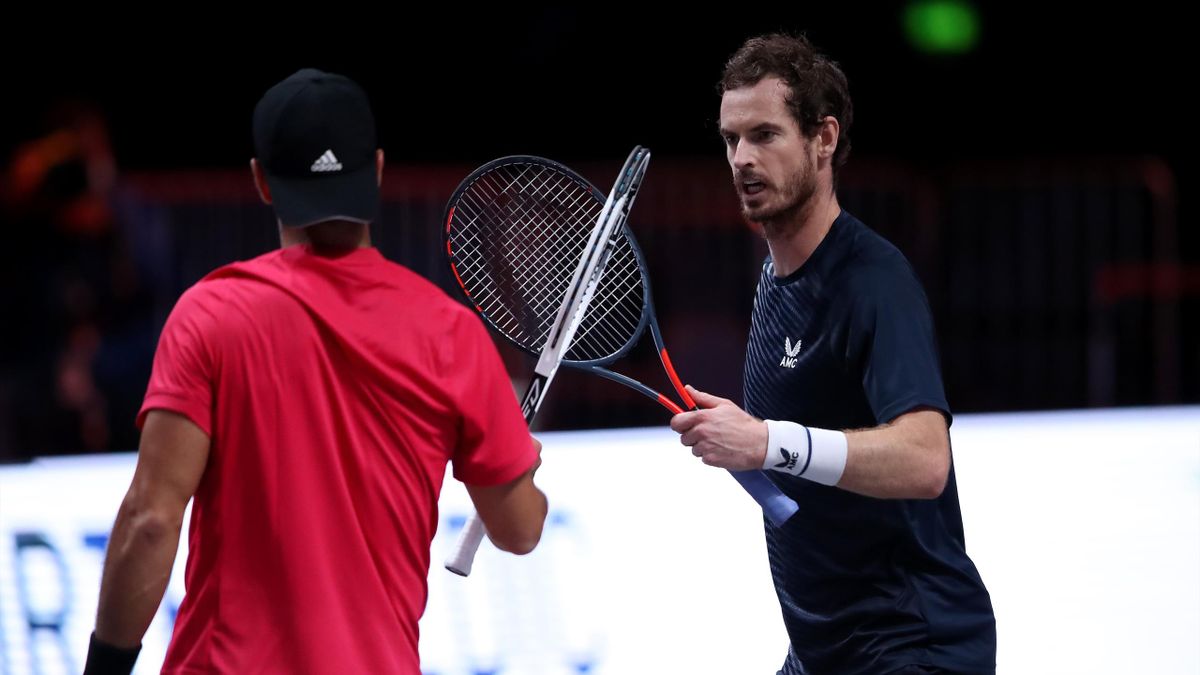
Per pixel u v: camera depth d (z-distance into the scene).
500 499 9.48
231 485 8.68
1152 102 38.62
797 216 11.12
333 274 8.91
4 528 17.48
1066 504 19.03
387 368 8.84
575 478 18.38
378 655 8.77
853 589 11.28
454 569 10.57
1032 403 27.95
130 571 8.54
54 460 17.80
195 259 26.55
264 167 9.05
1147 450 19.36
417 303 9.10
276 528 8.64
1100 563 19.00
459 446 9.31
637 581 18.28
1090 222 27.94
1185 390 28.84
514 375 25.44
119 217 26.86
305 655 8.61
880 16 38.44
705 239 26.61
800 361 11.23
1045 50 38.59
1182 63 38.47
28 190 28.45
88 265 27.33
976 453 18.95
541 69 37.78
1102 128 38.72
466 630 17.89
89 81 37.84
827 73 11.10
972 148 38.81
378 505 8.85
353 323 8.83
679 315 26.47
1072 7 38.44
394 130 37.91
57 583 17.44
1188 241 36.53
